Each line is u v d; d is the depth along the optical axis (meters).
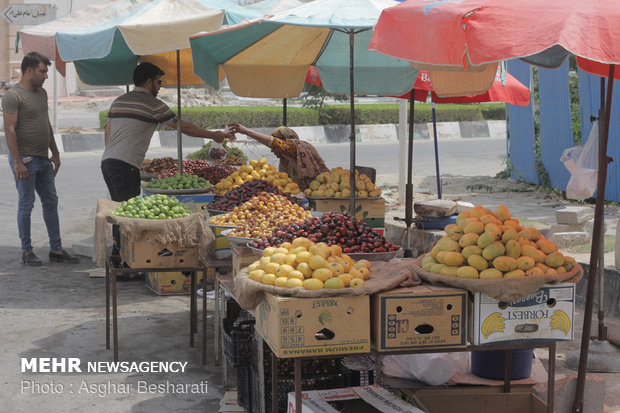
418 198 12.42
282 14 5.53
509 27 3.41
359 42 7.59
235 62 7.66
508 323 3.75
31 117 8.47
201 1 7.96
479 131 28.12
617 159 11.22
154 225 5.49
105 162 8.09
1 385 5.13
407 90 7.59
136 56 9.91
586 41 3.21
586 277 7.07
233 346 4.73
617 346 5.68
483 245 3.78
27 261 8.68
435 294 3.71
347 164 18.25
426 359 4.37
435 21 3.72
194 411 4.73
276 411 4.15
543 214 10.98
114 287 5.57
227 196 6.75
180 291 7.56
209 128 25.77
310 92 26.95
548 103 13.18
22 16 9.66
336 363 4.54
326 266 3.75
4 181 14.94
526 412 4.32
